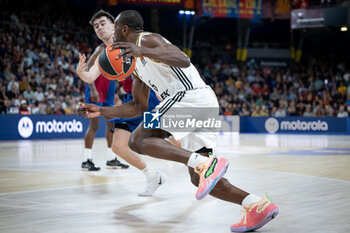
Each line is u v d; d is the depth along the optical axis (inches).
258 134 727.7
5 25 687.7
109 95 236.4
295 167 252.2
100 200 153.8
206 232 110.9
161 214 131.7
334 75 913.5
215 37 983.6
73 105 627.5
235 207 141.6
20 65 622.5
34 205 144.8
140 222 121.4
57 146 447.5
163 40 115.3
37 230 112.4
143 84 130.2
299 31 959.6
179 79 122.9
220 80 866.8
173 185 187.5
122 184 190.4
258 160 295.1
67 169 246.4
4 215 129.8
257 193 164.7
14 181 199.9
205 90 125.9
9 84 580.1
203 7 799.1
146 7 836.6
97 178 209.2
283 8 840.3
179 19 962.7
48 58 667.4
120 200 153.9
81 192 170.1
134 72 127.7
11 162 287.7
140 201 151.9
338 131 739.4
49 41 708.7
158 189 177.3
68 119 613.0
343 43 997.8
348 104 782.5
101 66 118.4
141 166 161.6
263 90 858.8
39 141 538.9
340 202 147.2
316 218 124.2
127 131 168.1
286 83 889.5
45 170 241.9
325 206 140.6
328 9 796.6
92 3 847.1
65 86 647.8
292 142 505.4
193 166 111.4
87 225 117.8
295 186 181.3
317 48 1004.6
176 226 117.1
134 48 106.1
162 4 780.6
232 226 111.7
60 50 697.6
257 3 835.4
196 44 948.6
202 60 918.4
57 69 657.6
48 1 798.5
